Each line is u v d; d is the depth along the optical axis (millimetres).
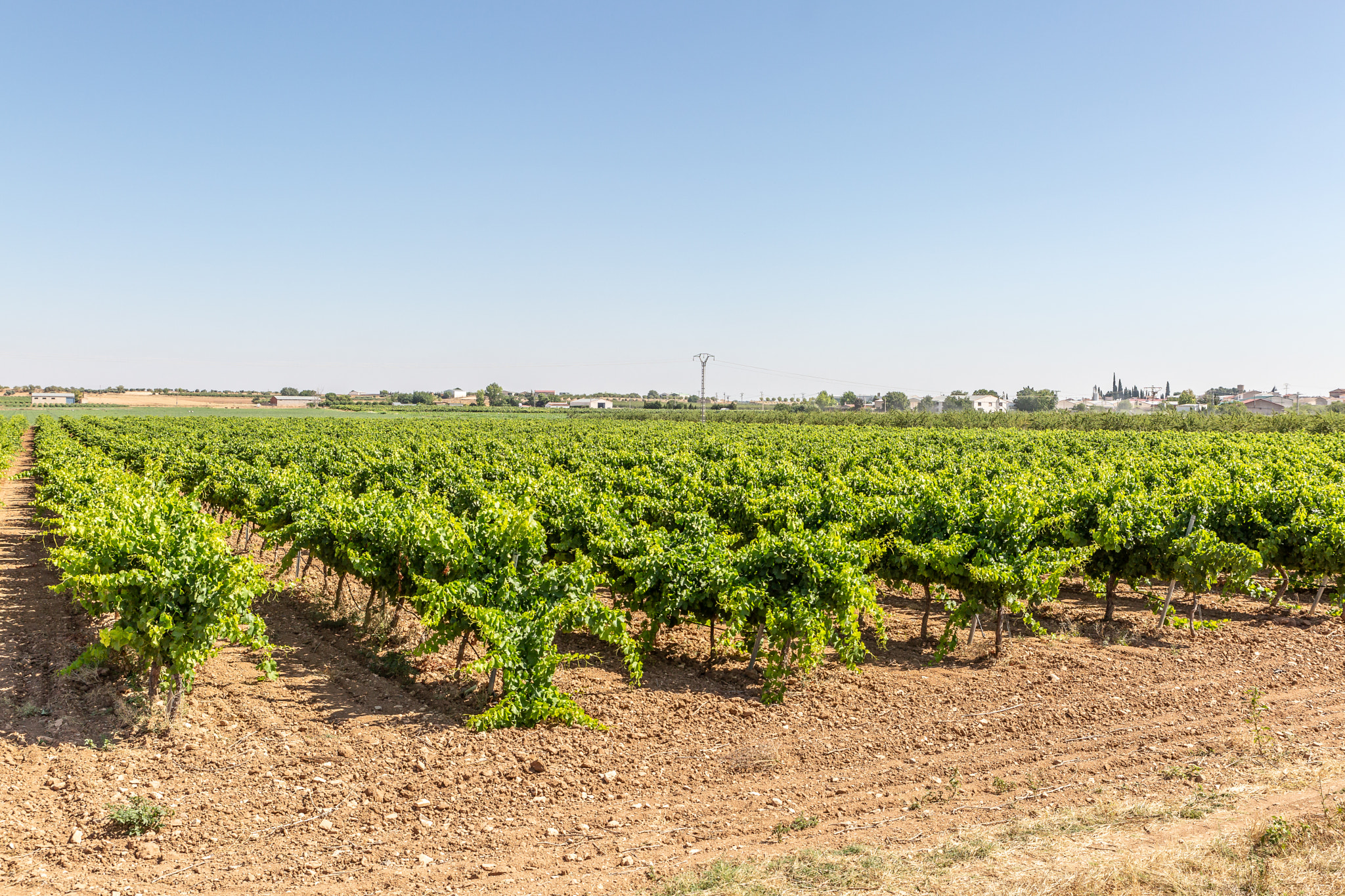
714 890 6141
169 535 9688
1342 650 12414
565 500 16312
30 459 51094
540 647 9719
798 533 12203
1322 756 8562
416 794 8039
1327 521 13680
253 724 9609
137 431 57312
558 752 9016
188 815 7523
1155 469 23906
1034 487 17078
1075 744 9203
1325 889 5473
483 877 6637
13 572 17984
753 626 11320
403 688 10984
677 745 9289
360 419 94938
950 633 12023
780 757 8922
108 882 6469
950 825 7367
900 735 9562
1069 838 6754
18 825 7230
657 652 12594
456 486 20219
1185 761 8641
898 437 56156
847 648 10930
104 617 13641
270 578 17000
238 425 72375
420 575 11633
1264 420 74188
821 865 6520
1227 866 5910
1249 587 12594
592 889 6387
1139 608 15211
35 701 10023
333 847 7070
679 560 11219
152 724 9328
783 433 63375
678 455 32250
